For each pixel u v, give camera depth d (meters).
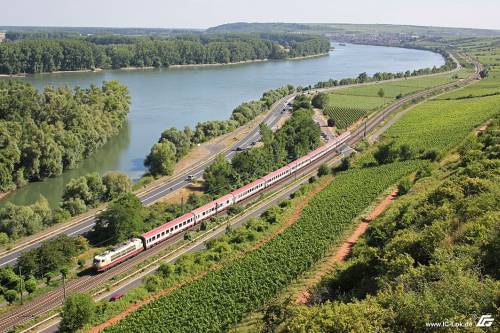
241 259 86.19
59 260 85.56
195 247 97.75
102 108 197.00
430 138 164.25
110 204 104.56
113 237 98.44
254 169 138.75
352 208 107.94
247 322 67.75
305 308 49.53
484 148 113.25
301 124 174.00
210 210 112.12
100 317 71.12
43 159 143.75
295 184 136.50
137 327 67.19
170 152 145.62
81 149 161.50
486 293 37.84
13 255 93.19
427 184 107.19
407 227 73.38
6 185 134.88
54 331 69.19
